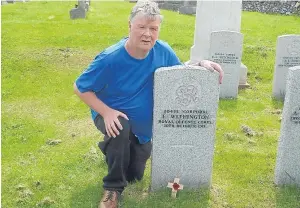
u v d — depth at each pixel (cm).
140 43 174
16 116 301
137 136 200
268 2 770
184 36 554
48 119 296
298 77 192
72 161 229
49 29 563
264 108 326
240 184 211
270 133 276
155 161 199
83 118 299
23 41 497
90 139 261
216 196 201
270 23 661
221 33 333
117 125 177
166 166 200
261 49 489
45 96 342
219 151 246
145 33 171
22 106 321
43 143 256
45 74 394
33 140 259
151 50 187
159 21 174
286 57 337
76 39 514
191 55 402
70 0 854
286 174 207
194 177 203
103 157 233
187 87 188
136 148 203
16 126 282
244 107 324
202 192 202
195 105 191
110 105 190
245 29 609
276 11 757
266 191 205
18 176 215
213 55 338
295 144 202
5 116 300
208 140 197
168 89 188
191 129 195
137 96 188
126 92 186
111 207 188
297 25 648
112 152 183
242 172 222
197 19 390
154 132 195
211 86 188
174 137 196
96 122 193
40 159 234
